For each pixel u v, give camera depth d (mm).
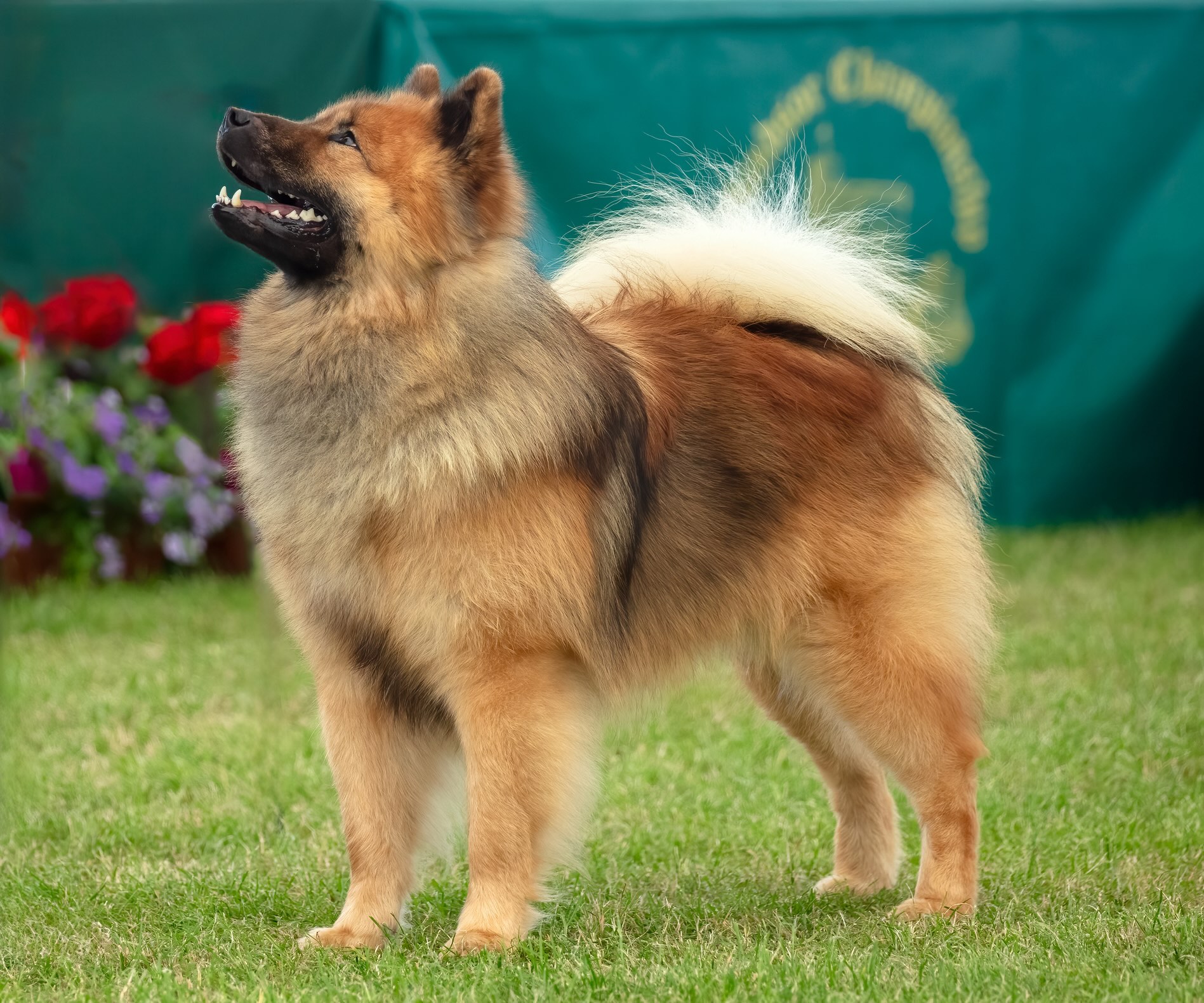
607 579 7000
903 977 6148
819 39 16422
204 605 15375
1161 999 5781
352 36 12734
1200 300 18031
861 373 7988
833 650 7590
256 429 6906
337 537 6641
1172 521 18500
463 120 6836
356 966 6492
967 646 7754
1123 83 17328
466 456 6496
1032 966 6242
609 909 7430
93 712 11531
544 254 14562
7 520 15906
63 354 16453
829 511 7582
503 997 5980
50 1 12219
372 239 6637
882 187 16875
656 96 15961
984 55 16938
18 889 7715
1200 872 7871
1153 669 12289
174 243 13047
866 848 8156
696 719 11422
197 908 7453
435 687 6906
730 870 8266
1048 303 17688
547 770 6766
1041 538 17641
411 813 7238
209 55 12555
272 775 9992
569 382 6871
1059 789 9453
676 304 8180
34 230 12883
